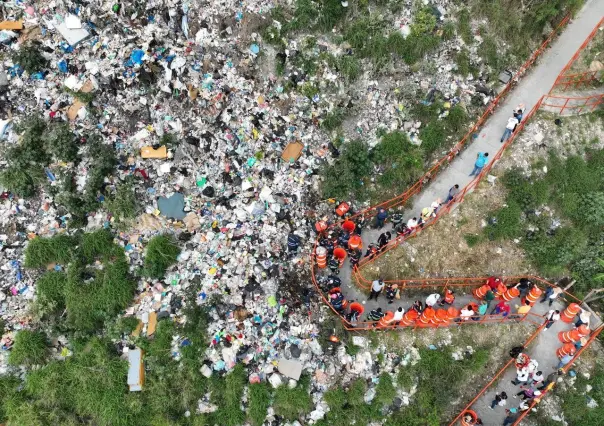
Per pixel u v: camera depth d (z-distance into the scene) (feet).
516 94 65.77
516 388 54.95
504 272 59.16
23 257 55.83
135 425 50.96
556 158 62.80
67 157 57.06
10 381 51.34
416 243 58.65
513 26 66.44
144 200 58.44
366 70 63.52
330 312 55.26
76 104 59.31
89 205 56.85
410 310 53.36
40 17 60.85
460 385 54.19
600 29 69.26
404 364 54.29
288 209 59.67
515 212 59.52
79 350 52.90
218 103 60.44
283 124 61.67
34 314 53.67
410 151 61.11
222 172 59.67
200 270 56.24
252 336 53.93
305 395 51.55
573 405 53.88
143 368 52.21
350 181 59.36
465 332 56.03
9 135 58.49
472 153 62.49
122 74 59.88
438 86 63.87
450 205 59.82
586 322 54.70
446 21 65.10
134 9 61.00
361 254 58.75
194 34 61.57
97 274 55.31
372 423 52.54
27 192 56.90
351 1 63.98
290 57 62.23
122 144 59.41
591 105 66.03
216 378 52.31
